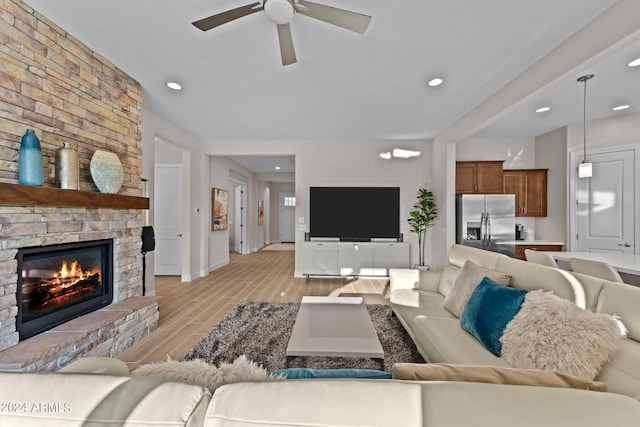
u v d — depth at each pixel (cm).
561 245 458
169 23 207
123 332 239
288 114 393
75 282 228
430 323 206
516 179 501
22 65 186
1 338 170
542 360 128
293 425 52
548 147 495
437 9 192
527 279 188
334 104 356
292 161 741
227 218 672
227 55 248
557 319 135
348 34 218
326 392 57
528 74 268
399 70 272
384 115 395
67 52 218
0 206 169
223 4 189
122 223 272
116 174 248
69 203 204
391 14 197
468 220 463
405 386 58
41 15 197
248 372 80
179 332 280
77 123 228
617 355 114
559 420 51
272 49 239
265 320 311
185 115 397
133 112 292
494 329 167
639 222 387
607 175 416
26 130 188
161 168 538
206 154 541
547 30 213
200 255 537
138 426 54
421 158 530
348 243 509
